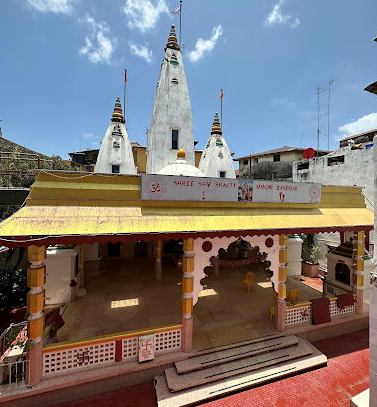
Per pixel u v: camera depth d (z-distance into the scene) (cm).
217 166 1777
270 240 829
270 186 842
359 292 959
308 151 1380
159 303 994
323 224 838
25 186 1566
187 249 716
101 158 1650
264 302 1046
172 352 707
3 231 522
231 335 798
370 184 1443
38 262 583
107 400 603
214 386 631
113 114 1739
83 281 1167
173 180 722
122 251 1762
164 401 585
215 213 749
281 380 682
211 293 1140
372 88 516
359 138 2245
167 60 1532
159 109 1468
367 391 561
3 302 1055
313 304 885
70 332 771
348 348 837
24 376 586
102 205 661
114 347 655
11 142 1950
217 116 1923
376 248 498
